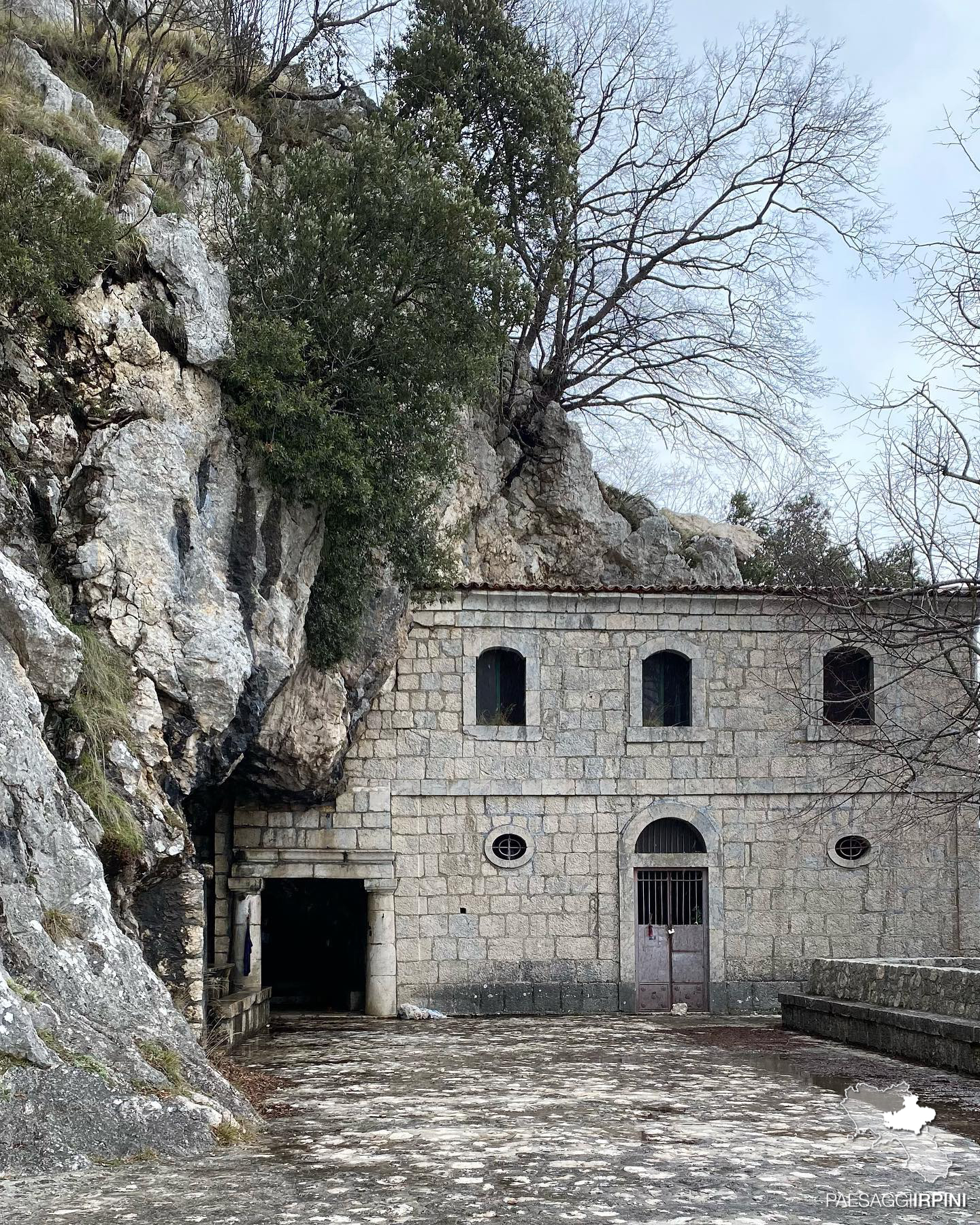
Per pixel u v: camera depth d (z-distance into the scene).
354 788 23.41
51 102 18.11
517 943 23.53
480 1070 16.11
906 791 21.92
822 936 23.94
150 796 14.67
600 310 33.31
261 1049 18.30
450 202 18.19
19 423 14.79
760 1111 13.17
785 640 24.39
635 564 30.56
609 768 23.97
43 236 14.87
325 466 17.50
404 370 18.44
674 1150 11.02
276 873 22.94
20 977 10.73
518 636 24.03
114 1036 10.94
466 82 27.59
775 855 24.08
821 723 24.20
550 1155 10.70
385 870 23.22
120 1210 8.49
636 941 23.80
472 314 18.70
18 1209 8.46
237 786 21.80
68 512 15.14
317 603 19.78
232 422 17.00
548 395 31.91
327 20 26.78
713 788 24.05
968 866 24.17
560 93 28.50
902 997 18.50
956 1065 16.38
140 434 15.50
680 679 24.55
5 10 20.56
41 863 11.72
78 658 13.40
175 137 21.45
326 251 17.92
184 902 15.10
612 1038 19.83
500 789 23.72
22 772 11.87
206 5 25.55
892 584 23.86
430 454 19.33
